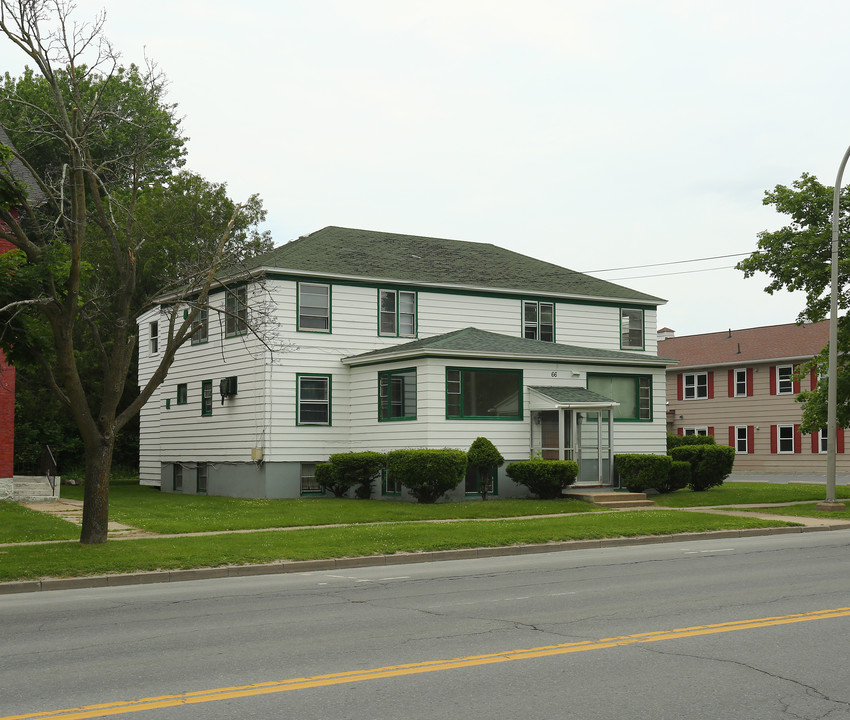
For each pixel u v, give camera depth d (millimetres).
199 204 39531
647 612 10648
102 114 17594
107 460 17422
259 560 16031
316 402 30609
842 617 10211
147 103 20750
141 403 17938
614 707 6742
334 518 22359
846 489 33219
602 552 17875
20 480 28906
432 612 10898
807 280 28594
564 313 35188
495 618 10383
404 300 32281
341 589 13172
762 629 9539
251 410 30516
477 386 28281
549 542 18875
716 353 54594
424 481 25906
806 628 9586
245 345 31016
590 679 7531
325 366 30766
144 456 38750
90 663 8406
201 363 33938
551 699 6949
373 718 6480
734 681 7457
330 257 32312
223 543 17547
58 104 16297
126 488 37719
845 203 28297
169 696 7145
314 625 10164
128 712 6707
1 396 27078
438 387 27594
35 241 22188
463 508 24594
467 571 15094
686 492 30438
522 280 35125
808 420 29188
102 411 17375
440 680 7527
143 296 38594
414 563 16859
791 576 13656
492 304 33812
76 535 18672
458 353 27672
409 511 23906
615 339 36250
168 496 31688
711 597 11711
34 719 6559
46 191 17016
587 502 26766
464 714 6570
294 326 30266
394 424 28844
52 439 38750
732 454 31375
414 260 34531
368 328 31578
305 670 7949
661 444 31328
